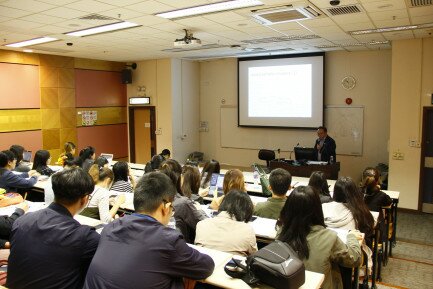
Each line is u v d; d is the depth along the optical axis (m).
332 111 8.64
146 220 1.68
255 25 5.55
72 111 9.09
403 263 4.55
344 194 3.15
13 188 4.78
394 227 4.87
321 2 4.32
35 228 1.82
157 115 9.85
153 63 9.77
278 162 6.97
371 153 8.30
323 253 2.17
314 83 8.66
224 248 2.37
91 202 3.50
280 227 2.36
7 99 7.83
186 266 1.66
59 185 1.89
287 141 9.27
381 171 7.61
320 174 3.78
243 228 2.42
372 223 3.18
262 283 1.84
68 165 5.61
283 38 6.71
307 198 2.24
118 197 3.79
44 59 8.45
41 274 1.78
